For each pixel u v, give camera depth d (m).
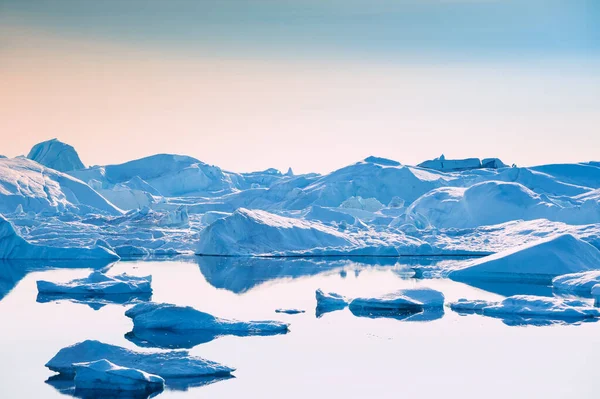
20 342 47.78
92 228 135.38
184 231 137.25
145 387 38.12
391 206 173.25
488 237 124.25
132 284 69.19
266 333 50.53
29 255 101.81
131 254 112.00
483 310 58.41
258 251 110.31
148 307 53.44
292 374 41.09
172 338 48.81
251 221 114.12
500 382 40.12
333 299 61.25
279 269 90.62
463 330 51.72
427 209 149.25
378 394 38.16
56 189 178.75
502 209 138.25
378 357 44.66
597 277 72.00
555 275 78.81
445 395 38.12
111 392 37.81
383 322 54.41
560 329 51.97
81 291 67.69
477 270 81.25
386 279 80.75
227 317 56.53
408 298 60.00
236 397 37.38
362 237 124.94
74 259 102.00
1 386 38.66
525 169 181.62
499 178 181.62
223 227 112.69
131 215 146.38
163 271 87.75
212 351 45.62
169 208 189.88
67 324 53.16
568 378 40.75
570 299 65.50
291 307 61.31
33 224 139.75
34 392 37.78
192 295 67.75
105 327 52.06
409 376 41.00
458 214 144.38
